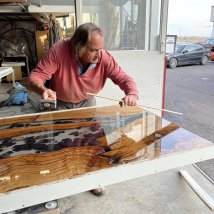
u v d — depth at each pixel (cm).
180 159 101
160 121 139
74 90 166
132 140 114
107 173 89
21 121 141
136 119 143
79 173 87
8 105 387
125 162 94
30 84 147
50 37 529
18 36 682
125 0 248
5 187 80
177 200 172
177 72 808
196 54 943
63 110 160
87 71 157
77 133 123
